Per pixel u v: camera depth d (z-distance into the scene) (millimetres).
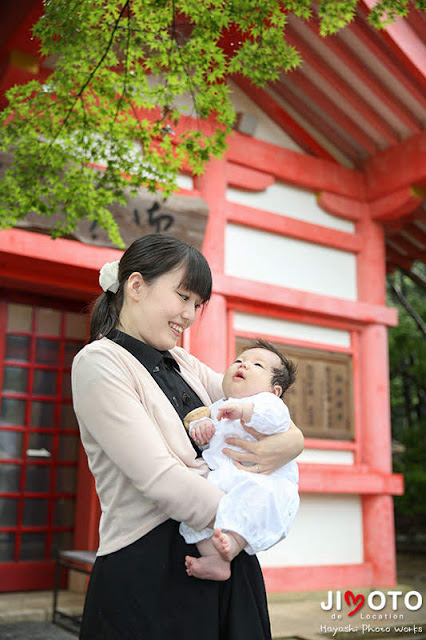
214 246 6160
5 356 6082
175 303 1754
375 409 6895
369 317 7020
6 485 5945
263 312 6453
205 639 1551
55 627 4824
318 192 7051
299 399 6559
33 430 6121
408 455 11812
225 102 3775
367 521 6711
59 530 6094
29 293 6195
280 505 1615
